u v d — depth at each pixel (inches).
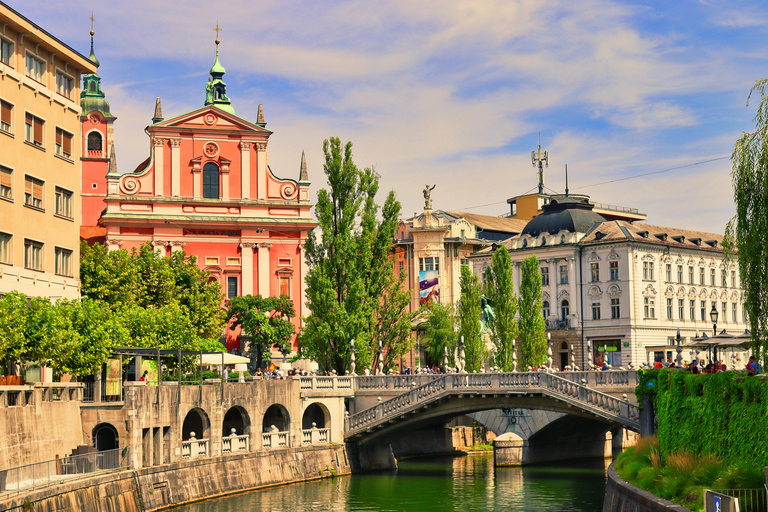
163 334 2242.9
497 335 3533.5
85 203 4003.4
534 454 2751.0
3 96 1975.9
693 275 4315.9
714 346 1839.3
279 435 2368.4
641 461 1594.5
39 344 1699.1
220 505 1957.4
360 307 2795.3
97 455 1694.1
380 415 2485.2
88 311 1863.9
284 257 3432.6
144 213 3319.4
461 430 3260.3
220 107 3708.2
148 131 3363.7
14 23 1987.0
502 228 4995.1
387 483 2320.4
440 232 4534.9
